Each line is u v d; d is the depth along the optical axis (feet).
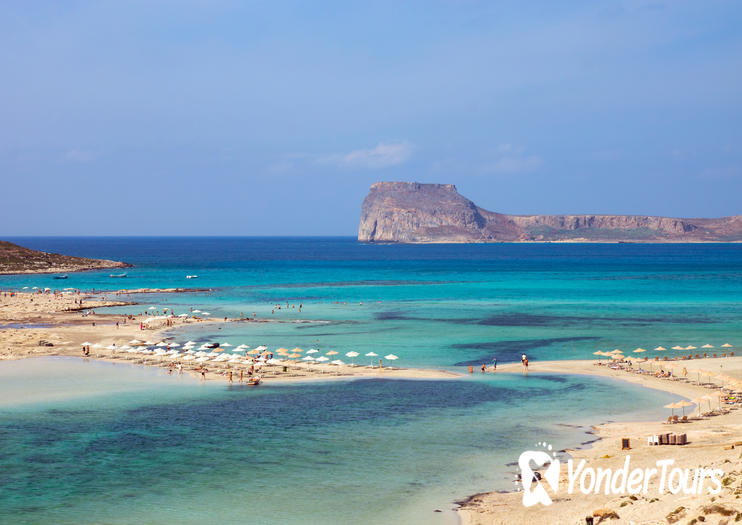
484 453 135.85
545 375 219.41
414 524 101.96
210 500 112.68
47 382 207.72
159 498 113.50
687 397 184.65
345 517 105.19
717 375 199.52
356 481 120.98
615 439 142.61
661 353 256.52
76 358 252.01
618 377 214.28
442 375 221.05
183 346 280.31
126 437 148.05
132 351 260.21
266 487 118.21
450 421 161.38
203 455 135.85
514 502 109.29
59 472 126.11
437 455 135.03
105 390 196.54
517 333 310.65
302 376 219.41
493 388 199.62
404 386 203.21
